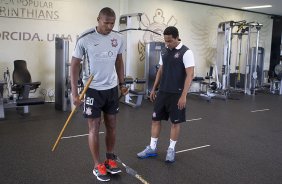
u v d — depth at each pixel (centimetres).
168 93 271
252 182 248
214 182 246
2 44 538
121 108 549
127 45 626
